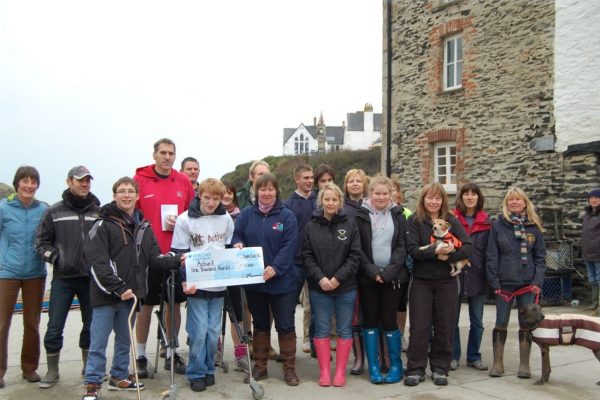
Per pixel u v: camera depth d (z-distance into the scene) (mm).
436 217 5074
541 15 10016
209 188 4840
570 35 9484
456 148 11781
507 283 5242
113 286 4387
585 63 9250
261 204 5070
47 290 9641
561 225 9562
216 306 4902
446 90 12125
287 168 42719
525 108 10312
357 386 4945
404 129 13336
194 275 4691
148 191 5398
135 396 4613
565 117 9570
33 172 4961
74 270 4816
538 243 5297
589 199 8422
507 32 10680
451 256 4926
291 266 5031
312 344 5930
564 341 4816
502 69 10781
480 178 11250
